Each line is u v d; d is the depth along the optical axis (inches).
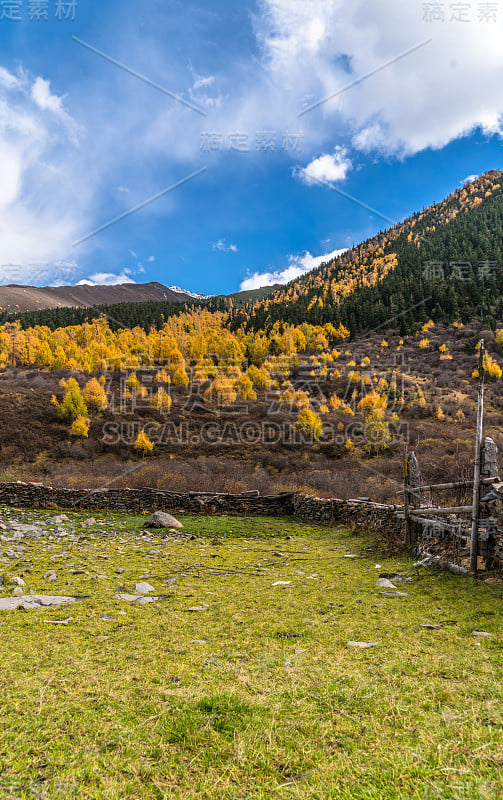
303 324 3567.9
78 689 87.1
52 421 1647.4
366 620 144.5
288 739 67.4
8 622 137.7
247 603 171.6
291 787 55.2
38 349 2785.4
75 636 125.6
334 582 211.9
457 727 68.6
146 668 100.3
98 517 531.8
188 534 418.0
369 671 97.3
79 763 60.5
